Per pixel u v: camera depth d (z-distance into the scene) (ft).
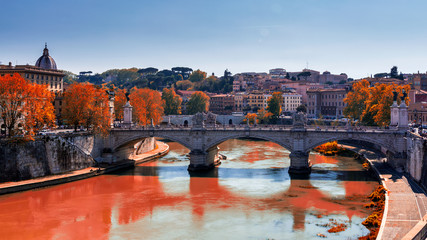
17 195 303.07
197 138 399.24
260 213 265.13
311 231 231.30
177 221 252.21
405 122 353.92
